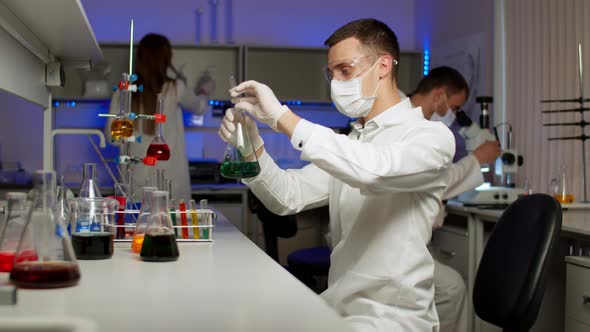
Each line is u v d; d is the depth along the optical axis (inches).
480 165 121.2
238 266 49.9
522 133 151.6
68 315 33.9
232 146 64.9
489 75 167.9
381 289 63.3
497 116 163.6
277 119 58.0
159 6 196.7
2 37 62.6
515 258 67.6
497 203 121.8
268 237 128.6
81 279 44.2
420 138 59.4
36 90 82.8
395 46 68.6
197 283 43.1
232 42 200.8
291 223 125.3
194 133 195.6
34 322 31.3
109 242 53.7
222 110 190.9
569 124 124.4
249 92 60.9
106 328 31.4
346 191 67.9
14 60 68.9
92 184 61.7
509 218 72.4
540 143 145.0
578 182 131.6
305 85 196.7
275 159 195.3
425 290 63.9
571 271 82.3
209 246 61.7
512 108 156.0
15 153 182.4
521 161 132.7
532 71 148.2
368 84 66.7
